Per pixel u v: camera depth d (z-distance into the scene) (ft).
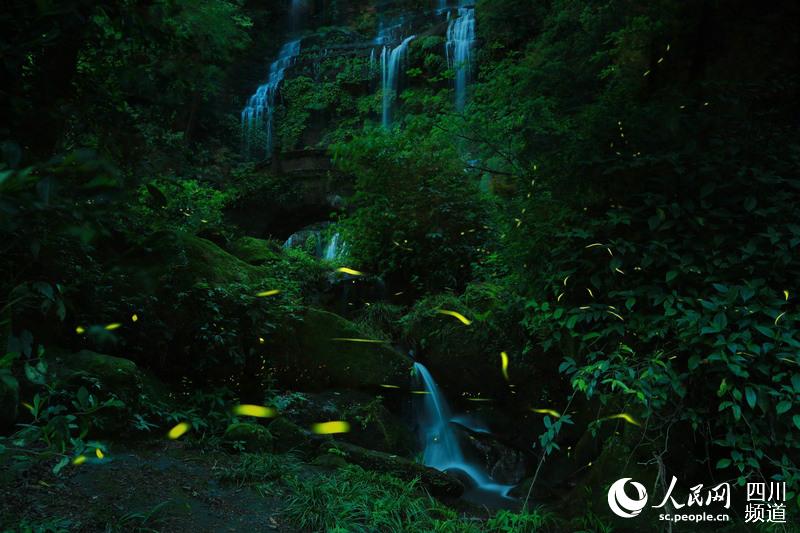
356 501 11.98
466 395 20.21
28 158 3.72
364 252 28.40
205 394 15.67
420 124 24.54
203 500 11.14
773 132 14.15
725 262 12.82
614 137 14.66
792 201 13.35
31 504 9.42
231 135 85.97
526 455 18.58
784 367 11.91
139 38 8.90
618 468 13.44
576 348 15.25
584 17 31.45
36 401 6.37
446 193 27.48
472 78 72.74
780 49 16.07
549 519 13.50
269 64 96.78
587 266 14.53
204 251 18.51
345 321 20.30
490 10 61.00
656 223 13.14
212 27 27.30
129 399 13.01
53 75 7.85
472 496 16.89
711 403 12.74
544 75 22.90
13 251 10.76
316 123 88.79
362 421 17.69
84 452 6.74
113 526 9.40
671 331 13.44
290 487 12.32
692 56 17.44
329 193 50.14
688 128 14.10
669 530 11.88
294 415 16.99
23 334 4.49
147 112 11.27
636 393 12.49
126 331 15.15
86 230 3.61
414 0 99.40
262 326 17.57
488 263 24.61
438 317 20.93
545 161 15.71
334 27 99.71
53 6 5.85
